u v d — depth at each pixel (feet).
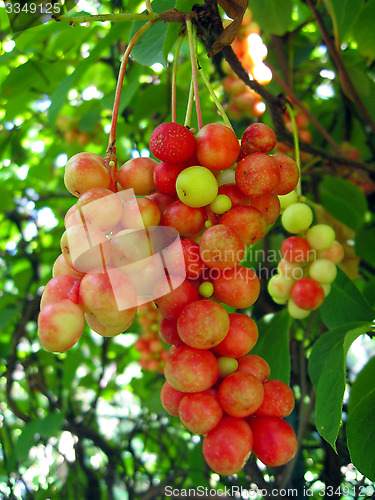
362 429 0.42
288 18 0.68
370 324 0.43
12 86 0.76
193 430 0.26
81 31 0.76
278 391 0.28
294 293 0.48
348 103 0.83
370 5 0.66
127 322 0.25
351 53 0.80
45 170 1.07
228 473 0.26
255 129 0.29
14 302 1.02
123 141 0.96
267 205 0.31
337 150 0.76
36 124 1.11
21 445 0.78
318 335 0.74
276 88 0.77
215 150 0.28
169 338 0.29
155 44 0.47
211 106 0.88
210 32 0.37
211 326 0.26
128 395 1.17
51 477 0.90
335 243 0.50
